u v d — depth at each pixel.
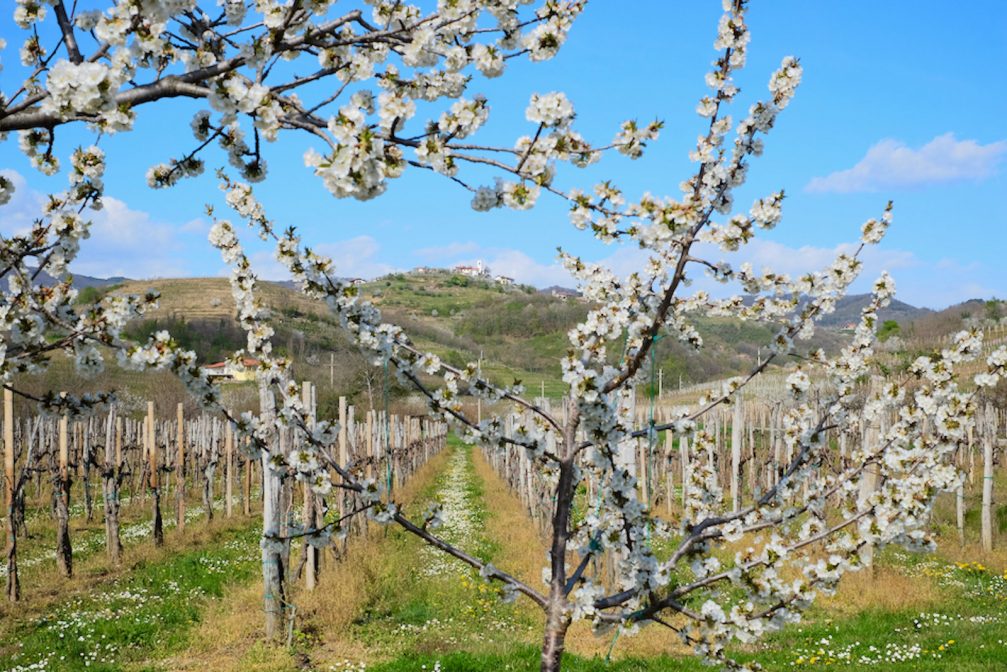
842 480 5.20
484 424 4.44
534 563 14.33
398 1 3.46
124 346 3.52
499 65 3.48
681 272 4.24
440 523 4.36
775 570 4.25
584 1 3.54
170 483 27.77
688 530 4.77
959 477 4.65
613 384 4.31
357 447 19.70
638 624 4.34
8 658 9.27
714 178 4.35
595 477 5.06
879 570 13.07
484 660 8.97
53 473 13.80
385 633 10.51
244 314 4.43
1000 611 11.41
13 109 2.77
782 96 4.43
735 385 5.11
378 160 2.88
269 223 4.63
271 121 2.94
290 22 3.06
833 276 4.98
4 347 3.29
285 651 9.43
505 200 3.36
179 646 9.82
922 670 8.63
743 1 4.46
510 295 136.25
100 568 14.27
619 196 3.71
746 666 4.18
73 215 3.69
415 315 116.25
